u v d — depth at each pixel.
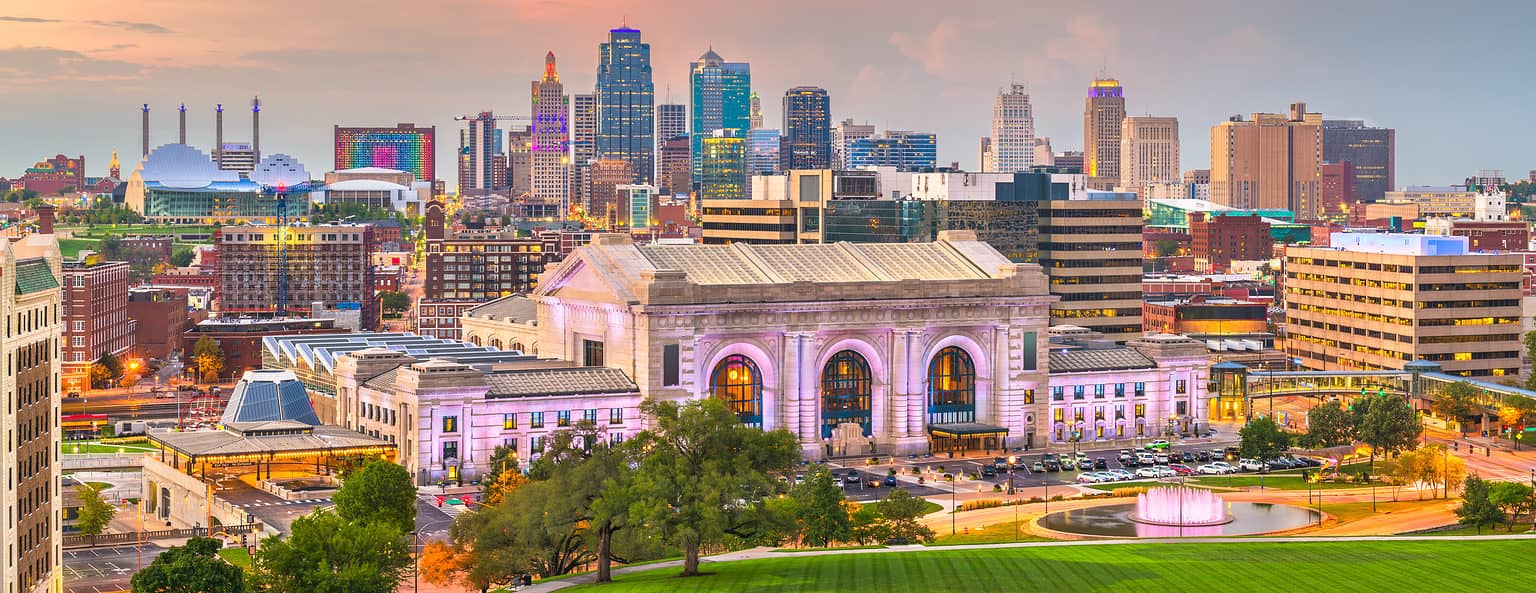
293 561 172.75
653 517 167.88
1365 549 183.62
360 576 170.75
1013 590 160.38
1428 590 159.62
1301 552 182.00
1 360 170.00
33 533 183.12
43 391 187.25
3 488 170.62
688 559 175.00
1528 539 191.25
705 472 175.12
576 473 177.75
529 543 182.25
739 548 199.88
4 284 171.12
